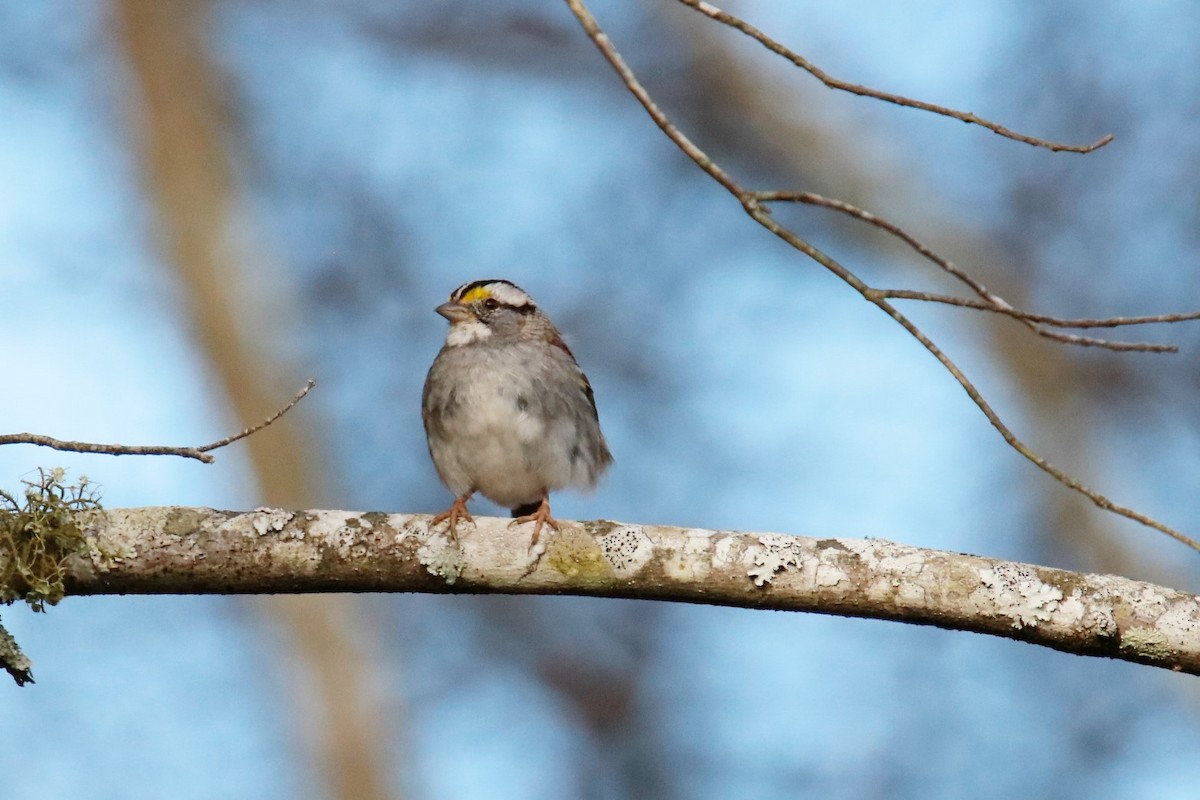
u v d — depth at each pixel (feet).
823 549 22.20
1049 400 46.70
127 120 48.88
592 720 46.16
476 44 55.62
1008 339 47.96
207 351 45.98
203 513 22.56
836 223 51.47
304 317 48.16
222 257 47.26
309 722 39.37
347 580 22.56
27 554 21.93
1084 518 44.45
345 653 40.24
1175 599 21.44
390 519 22.79
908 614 21.89
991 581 21.71
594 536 22.63
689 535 22.54
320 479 44.73
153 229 47.65
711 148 54.54
